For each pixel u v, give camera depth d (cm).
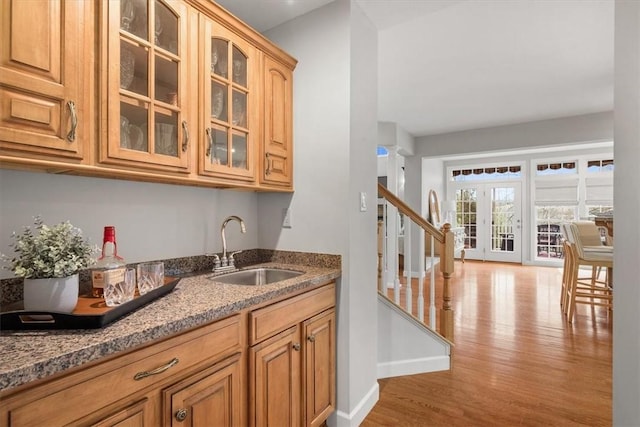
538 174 729
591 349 281
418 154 602
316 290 167
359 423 187
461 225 815
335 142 185
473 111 452
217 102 153
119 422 86
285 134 192
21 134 89
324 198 189
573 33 261
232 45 158
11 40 88
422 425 186
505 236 768
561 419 190
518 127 509
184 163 134
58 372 74
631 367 107
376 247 216
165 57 128
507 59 304
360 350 193
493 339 304
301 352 156
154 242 161
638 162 103
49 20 95
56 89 96
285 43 203
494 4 224
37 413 71
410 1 185
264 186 177
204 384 110
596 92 382
